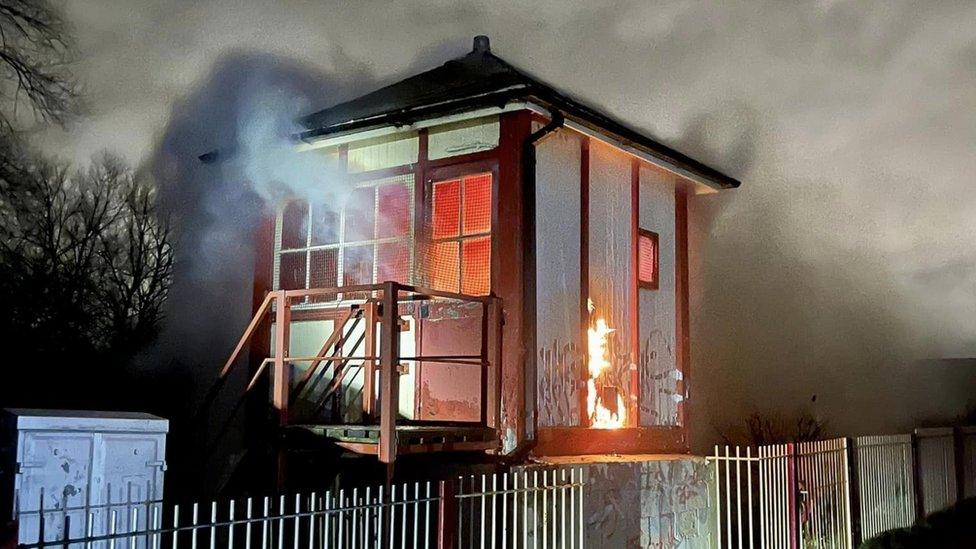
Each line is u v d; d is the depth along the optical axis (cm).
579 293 1019
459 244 966
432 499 693
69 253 1230
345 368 1012
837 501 1130
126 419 650
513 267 924
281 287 1098
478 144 967
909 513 1290
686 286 1222
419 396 966
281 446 850
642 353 1122
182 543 894
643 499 974
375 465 859
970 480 1485
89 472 624
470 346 934
